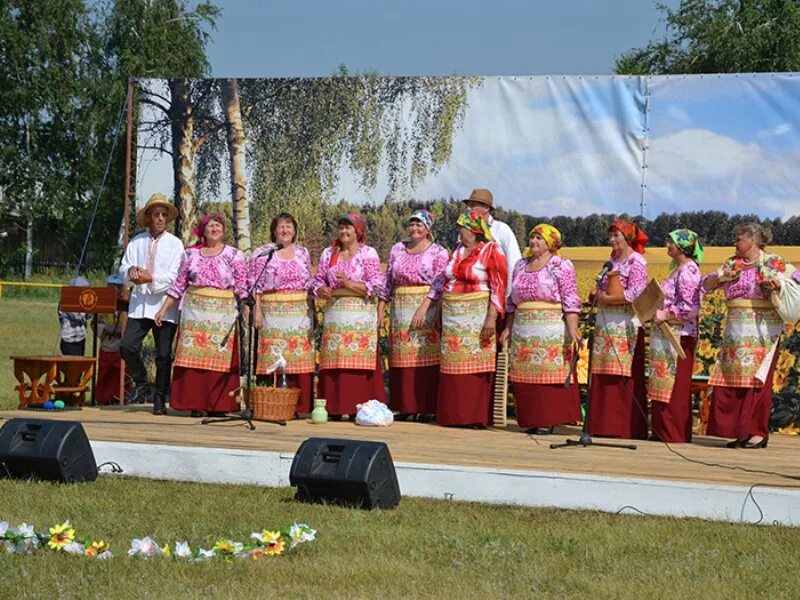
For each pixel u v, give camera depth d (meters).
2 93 34.03
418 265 10.48
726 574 6.27
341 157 11.85
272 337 10.56
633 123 11.23
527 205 11.44
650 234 11.22
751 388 9.30
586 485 7.79
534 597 5.83
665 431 9.60
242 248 12.06
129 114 12.00
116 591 5.77
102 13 34.84
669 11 27.66
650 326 9.66
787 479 7.75
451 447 8.93
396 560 6.44
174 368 10.49
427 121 11.64
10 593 5.71
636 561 6.52
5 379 15.47
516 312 10.03
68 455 8.24
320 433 9.55
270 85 11.97
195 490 8.25
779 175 10.99
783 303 9.12
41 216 34.41
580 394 11.19
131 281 10.68
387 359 11.71
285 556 6.48
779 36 24.20
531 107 11.42
